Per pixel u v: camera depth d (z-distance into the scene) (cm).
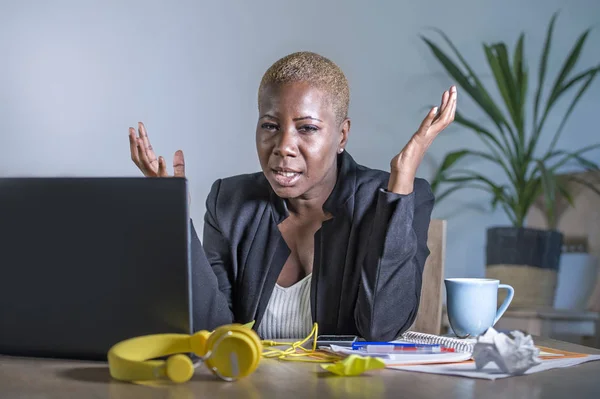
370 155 372
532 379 90
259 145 138
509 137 384
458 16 383
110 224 98
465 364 98
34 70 343
